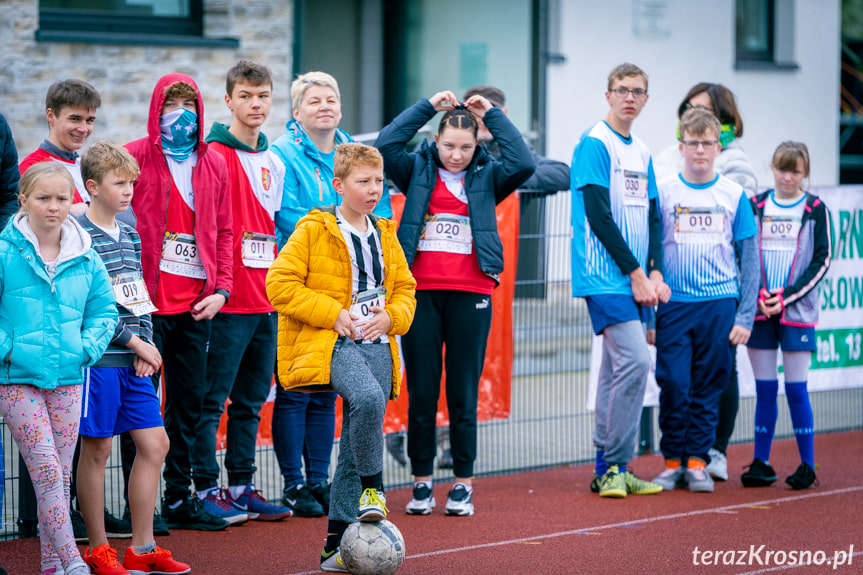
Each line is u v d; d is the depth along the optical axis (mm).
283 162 10547
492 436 14625
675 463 12062
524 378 14312
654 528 10102
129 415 8375
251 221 10086
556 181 14023
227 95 10250
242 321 10031
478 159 10672
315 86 10625
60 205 7711
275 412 10609
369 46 23562
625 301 11344
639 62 23484
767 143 25562
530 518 10508
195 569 8547
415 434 10625
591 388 13508
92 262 7980
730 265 11953
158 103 9328
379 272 8578
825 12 26234
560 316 14422
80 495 8305
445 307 10562
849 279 15180
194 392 9664
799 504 11242
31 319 7707
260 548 9234
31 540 9641
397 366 8742
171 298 9406
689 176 11961
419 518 10492
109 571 8094
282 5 19312
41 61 17781
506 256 13148
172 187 9414
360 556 7781
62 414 7891
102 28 18453
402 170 10672
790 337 12109
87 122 9352
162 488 11281
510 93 22281
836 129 26531
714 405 11938
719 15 24406
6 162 9234
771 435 12242
